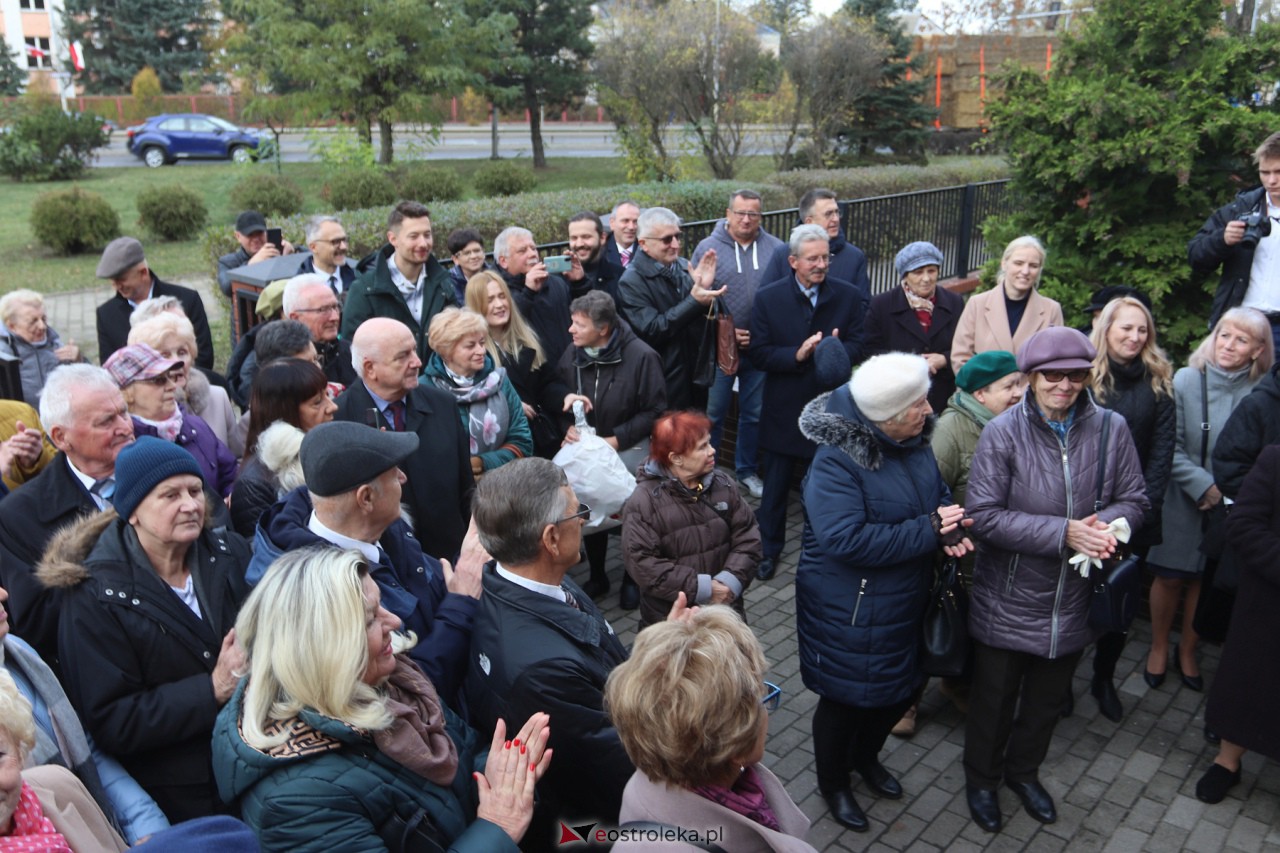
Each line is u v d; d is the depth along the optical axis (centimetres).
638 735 203
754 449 726
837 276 689
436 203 1131
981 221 1150
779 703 476
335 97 2575
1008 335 552
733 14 2073
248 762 207
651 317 600
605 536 559
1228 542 393
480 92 2869
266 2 2509
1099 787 419
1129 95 701
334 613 210
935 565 380
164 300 513
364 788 209
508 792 223
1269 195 573
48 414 325
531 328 569
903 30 2339
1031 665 391
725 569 397
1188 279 708
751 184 1377
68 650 262
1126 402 450
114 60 4656
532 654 247
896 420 358
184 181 2675
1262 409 426
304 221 1026
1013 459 375
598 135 4134
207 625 278
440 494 398
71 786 219
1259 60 700
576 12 3012
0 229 1988
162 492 268
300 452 287
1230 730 397
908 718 450
